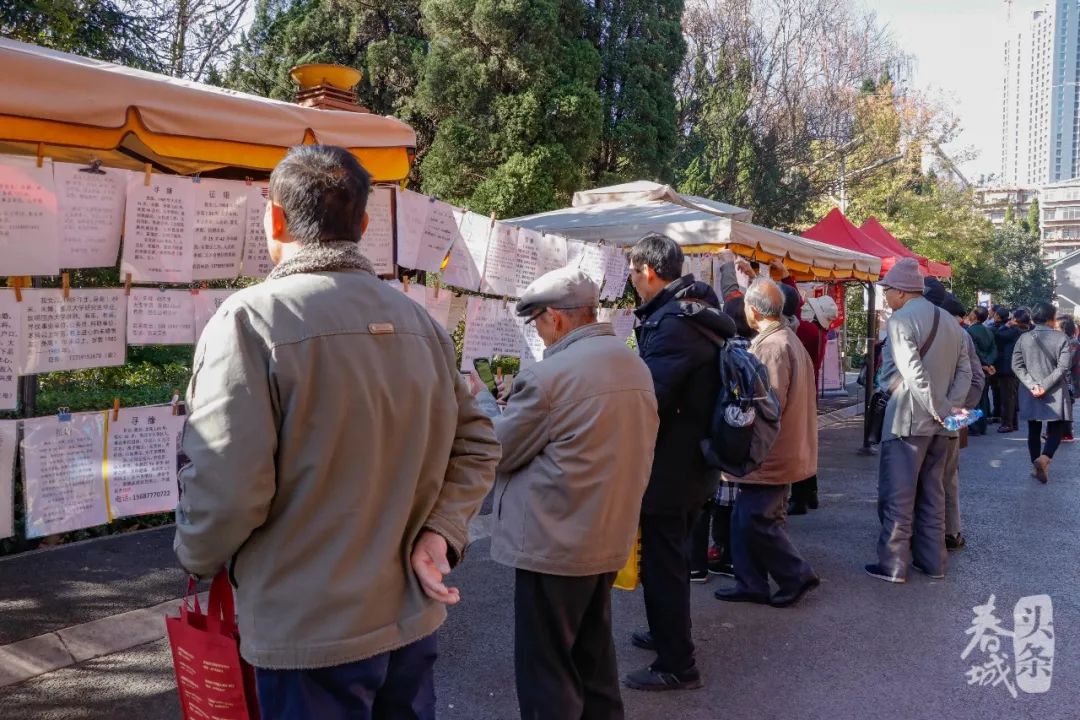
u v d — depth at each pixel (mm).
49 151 4199
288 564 1616
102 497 3049
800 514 6637
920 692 3613
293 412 1580
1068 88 165125
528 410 2727
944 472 5652
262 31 17797
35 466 2885
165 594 4316
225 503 1518
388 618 1692
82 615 4008
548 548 2711
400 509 1719
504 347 4906
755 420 3439
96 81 3129
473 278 4691
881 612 4527
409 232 4250
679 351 3377
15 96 2906
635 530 2889
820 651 4016
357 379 1643
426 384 1773
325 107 4574
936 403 4836
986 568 5312
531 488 2756
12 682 3438
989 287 37594
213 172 4688
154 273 3260
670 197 8047
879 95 26344
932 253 32125
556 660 2764
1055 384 7918
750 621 4387
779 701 3514
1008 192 120750
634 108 17141
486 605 4500
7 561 4711
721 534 5211
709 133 21250
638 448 2826
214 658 1849
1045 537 6051
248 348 1570
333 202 1749
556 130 15398
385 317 1736
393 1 17344
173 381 8219
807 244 8148
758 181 21391
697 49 21594
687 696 3543
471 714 3361
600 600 2873
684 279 3604
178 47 10742
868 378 9359
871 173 27484
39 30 7750
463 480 1908
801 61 21812
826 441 10297
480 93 15477
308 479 1603
